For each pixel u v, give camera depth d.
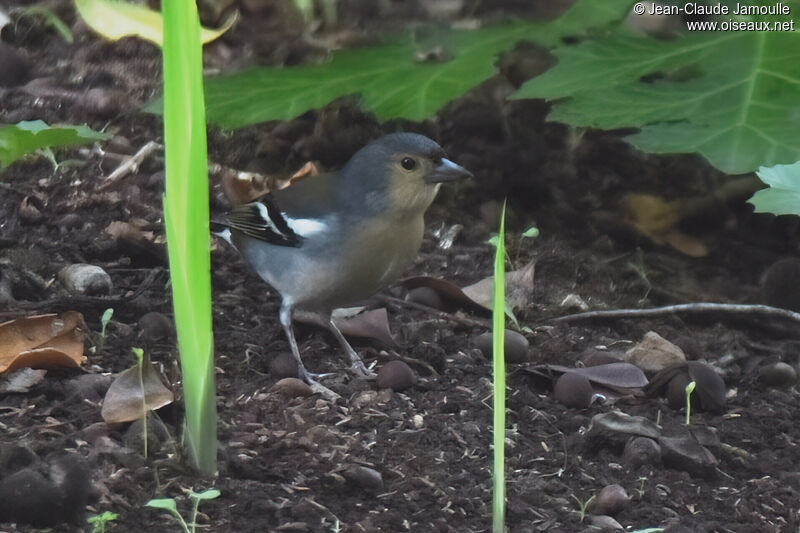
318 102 11.70
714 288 11.75
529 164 13.05
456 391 9.26
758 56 11.57
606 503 7.66
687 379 9.23
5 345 8.72
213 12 14.56
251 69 12.16
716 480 8.23
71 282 10.14
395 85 11.75
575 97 11.35
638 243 12.40
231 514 7.25
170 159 6.82
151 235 11.21
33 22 14.16
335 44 14.20
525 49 13.97
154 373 8.26
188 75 6.64
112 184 12.00
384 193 9.27
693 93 11.27
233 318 10.36
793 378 9.84
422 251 11.86
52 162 12.15
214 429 7.60
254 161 12.95
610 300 11.41
